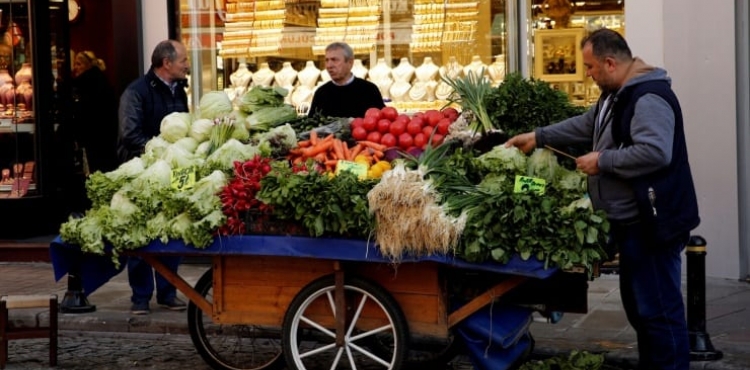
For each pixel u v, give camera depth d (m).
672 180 5.95
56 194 12.05
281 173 6.31
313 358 7.61
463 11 10.41
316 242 6.24
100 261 7.07
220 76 10.97
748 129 9.62
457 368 7.39
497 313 6.27
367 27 10.64
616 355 7.38
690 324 7.25
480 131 6.67
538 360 7.00
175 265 7.99
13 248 11.33
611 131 6.07
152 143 7.20
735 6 9.50
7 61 11.84
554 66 10.23
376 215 6.04
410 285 6.30
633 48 9.84
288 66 10.82
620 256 6.18
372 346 7.16
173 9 10.87
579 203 6.04
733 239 9.67
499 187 6.20
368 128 6.97
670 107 5.93
